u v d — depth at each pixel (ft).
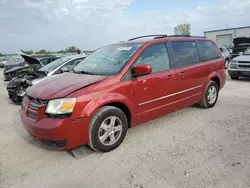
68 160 10.37
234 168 9.16
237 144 11.30
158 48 13.35
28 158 10.66
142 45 12.69
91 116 10.05
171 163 9.75
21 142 12.38
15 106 21.02
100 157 10.53
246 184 8.15
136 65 11.70
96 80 10.87
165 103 13.47
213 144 11.41
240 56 32.86
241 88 25.77
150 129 13.74
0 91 30.32
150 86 12.34
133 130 13.66
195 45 16.11
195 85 15.60
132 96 11.57
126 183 8.52
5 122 15.89
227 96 21.79
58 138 9.44
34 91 10.87
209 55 17.20
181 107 14.88
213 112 16.66
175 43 14.55
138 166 9.64
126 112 11.83
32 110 10.33
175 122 14.83
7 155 10.96
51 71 22.57
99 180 8.79
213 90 17.62
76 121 9.64
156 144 11.68
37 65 27.48
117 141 11.27
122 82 11.18
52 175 9.24
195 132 13.08
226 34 114.52
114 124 11.06
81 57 24.50
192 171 9.08
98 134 10.43
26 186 8.57
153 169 9.36
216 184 8.20
